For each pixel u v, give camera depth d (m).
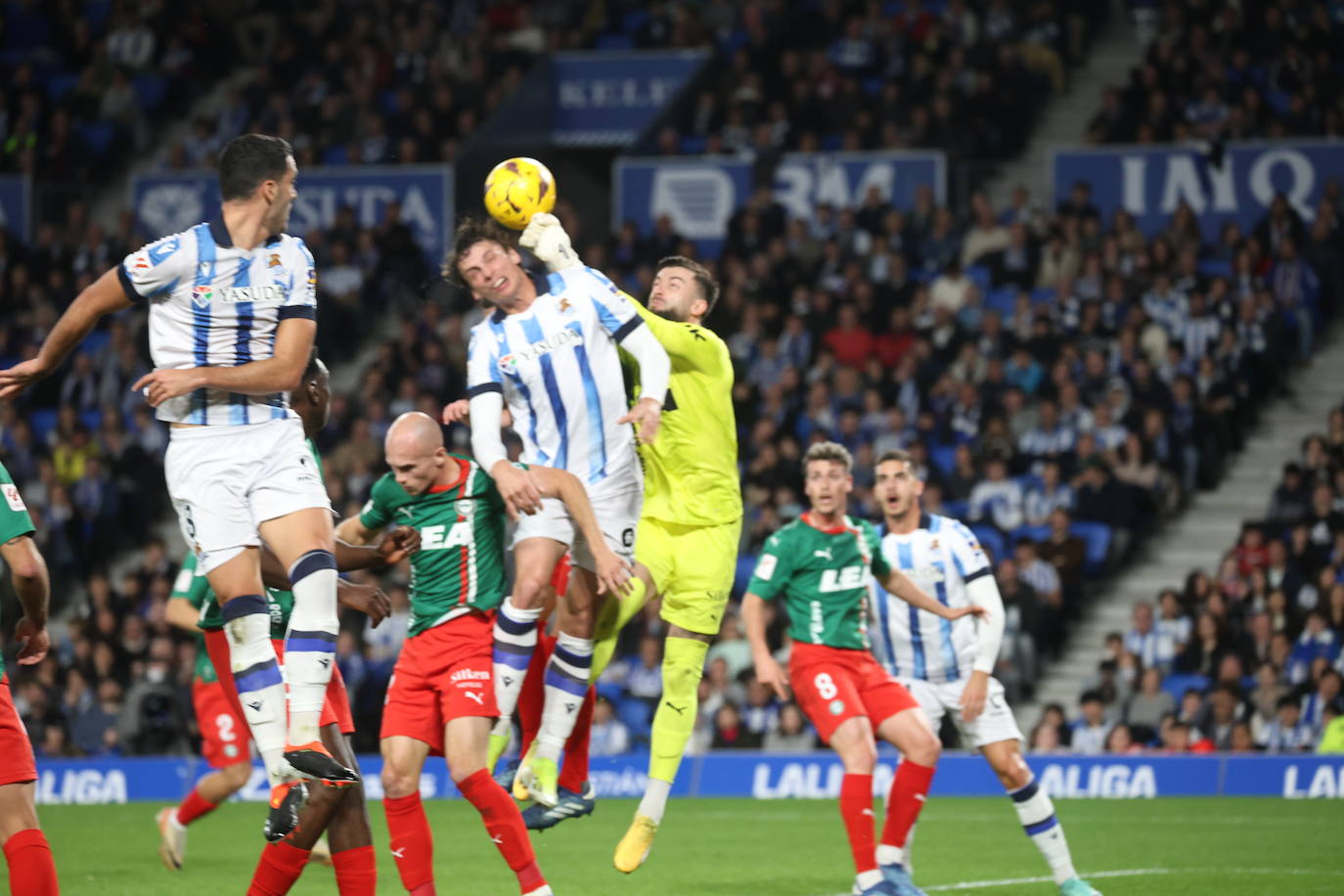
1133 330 63.06
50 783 50.62
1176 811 43.03
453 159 77.38
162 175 74.44
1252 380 63.34
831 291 68.06
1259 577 52.53
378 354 72.69
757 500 59.34
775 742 51.06
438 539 24.20
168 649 54.88
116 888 31.00
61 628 62.97
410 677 24.39
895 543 29.56
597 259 72.62
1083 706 50.28
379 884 31.55
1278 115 69.88
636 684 53.91
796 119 76.50
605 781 50.03
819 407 63.03
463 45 84.81
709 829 40.91
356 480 62.44
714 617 28.19
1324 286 65.94
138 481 65.94
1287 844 36.19
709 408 27.77
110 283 19.48
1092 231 67.44
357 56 83.81
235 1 86.88
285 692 19.89
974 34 77.50
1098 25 80.44
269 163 19.70
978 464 60.34
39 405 71.50
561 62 87.00
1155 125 70.50
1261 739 48.50
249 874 33.06
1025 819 28.17
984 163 72.62
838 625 27.62
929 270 69.31
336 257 73.62
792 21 80.69
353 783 20.11
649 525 28.20
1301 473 56.66
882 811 43.72
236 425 19.91
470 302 72.31
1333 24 71.94
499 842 23.88
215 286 19.58
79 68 86.69
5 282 74.56
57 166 80.06
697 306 28.12
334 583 20.02
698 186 74.44
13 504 21.03
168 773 50.34
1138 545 58.72
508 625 23.30
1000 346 64.19
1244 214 67.31
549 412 23.08
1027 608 53.84
